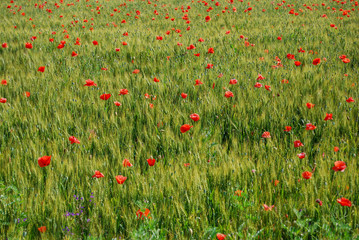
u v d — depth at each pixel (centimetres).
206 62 1002
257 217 364
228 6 2550
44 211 371
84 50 1169
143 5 2689
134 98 734
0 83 788
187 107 673
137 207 387
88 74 902
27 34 1463
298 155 454
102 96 643
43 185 425
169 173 436
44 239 331
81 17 2095
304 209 368
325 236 337
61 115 632
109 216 367
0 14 2145
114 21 1966
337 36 1388
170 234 344
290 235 337
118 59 1099
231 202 388
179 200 389
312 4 2517
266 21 1853
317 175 423
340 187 403
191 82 810
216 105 675
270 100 699
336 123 586
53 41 1291
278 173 447
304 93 751
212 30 1598
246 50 1185
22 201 380
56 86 822
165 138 551
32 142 520
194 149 518
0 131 576
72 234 344
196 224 354
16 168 454
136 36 1416
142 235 332
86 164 464
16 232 339
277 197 407
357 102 665
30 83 815
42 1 2888
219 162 471
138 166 473
